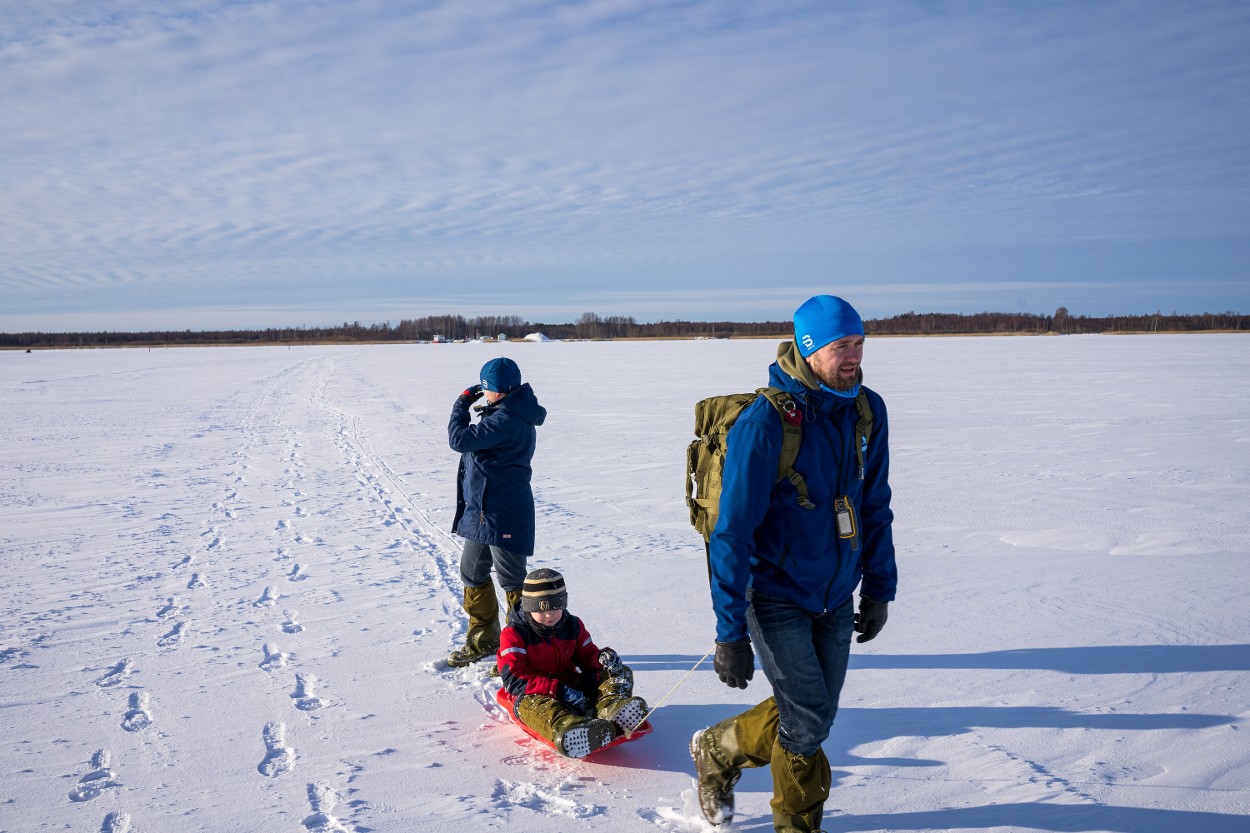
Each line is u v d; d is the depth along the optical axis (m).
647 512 9.43
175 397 28.42
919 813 3.16
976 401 21.45
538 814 3.20
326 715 4.20
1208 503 9.09
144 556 7.62
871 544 2.93
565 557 7.39
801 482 2.65
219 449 15.56
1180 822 3.04
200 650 5.14
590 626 5.55
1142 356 46.28
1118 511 8.77
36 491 11.20
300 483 11.84
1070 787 3.31
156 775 3.54
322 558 7.55
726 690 4.48
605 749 3.79
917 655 4.86
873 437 2.84
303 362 61.09
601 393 26.98
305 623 5.69
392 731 4.00
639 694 4.44
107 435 17.75
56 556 7.61
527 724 3.67
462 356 71.00
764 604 2.73
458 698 4.42
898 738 3.80
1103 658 4.72
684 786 3.43
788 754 2.75
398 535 8.53
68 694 4.45
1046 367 36.69
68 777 3.53
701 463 2.84
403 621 5.72
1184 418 17.16
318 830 3.10
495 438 4.66
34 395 29.31
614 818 3.16
